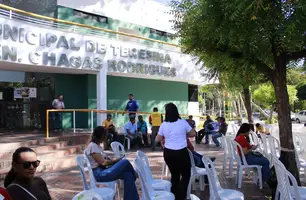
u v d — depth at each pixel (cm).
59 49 1268
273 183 578
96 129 545
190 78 1900
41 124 1513
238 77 826
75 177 801
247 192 655
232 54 665
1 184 710
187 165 527
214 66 783
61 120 1511
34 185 304
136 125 1384
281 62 621
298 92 3603
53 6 1491
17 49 1134
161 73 1709
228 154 814
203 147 1413
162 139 558
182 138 525
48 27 1237
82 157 505
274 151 804
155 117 1312
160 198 441
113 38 1527
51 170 886
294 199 458
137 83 1798
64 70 1400
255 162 688
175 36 785
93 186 487
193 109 2281
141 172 438
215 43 662
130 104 1470
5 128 1430
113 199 475
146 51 1630
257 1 439
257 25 493
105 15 1686
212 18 530
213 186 434
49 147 1038
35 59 1187
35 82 1505
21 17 1230
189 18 653
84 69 1369
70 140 1164
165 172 815
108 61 1448
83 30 1464
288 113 626
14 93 1455
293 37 486
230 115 3941
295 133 917
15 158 292
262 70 657
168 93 1981
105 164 521
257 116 4484
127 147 1352
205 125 1572
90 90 1575
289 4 458
